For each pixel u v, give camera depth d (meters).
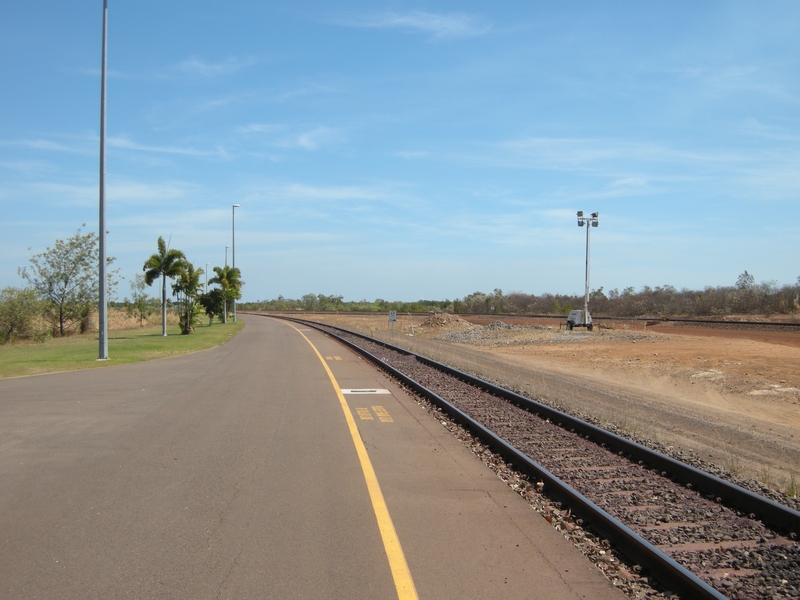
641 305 79.94
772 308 63.59
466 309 102.75
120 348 29.56
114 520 6.15
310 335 42.91
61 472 7.93
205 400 13.94
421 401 14.39
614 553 5.57
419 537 5.75
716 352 28.08
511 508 6.64
